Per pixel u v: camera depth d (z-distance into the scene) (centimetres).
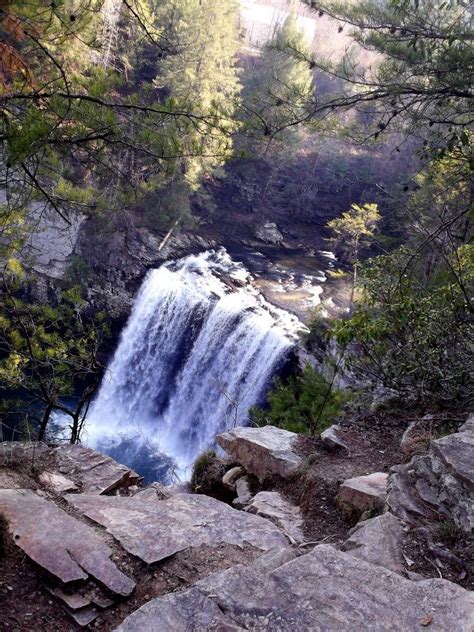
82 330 1157
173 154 574
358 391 998
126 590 385
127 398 2819
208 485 715
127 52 2686
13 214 730
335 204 4284
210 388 2500
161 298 2803
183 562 424
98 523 475
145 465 2378
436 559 421
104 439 2500
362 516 526
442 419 687
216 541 464
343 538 521
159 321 2791
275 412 1170
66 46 575
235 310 2500
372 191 4125
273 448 692
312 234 4072
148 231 3123
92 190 773
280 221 4100
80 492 604
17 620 356
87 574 392
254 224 3947
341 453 688
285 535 507
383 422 781
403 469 559
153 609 326
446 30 763
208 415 2488
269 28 5322
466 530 448
